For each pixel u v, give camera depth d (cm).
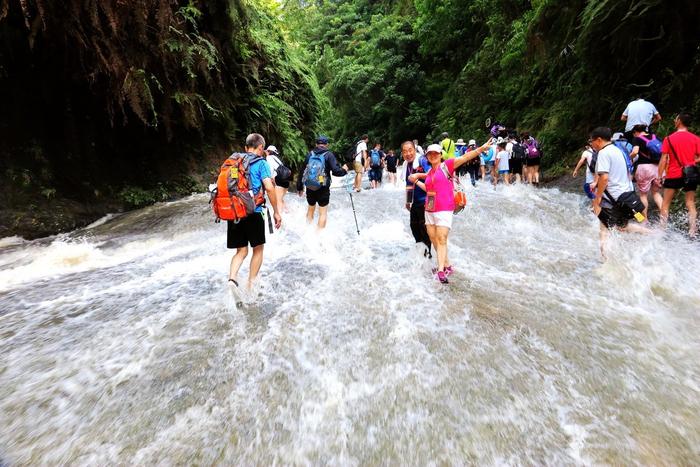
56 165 769
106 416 261
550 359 311
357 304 402
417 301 405
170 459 229
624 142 645
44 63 742
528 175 1152
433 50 2716
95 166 839
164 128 973
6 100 717
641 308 395
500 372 296
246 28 1078
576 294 428
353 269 499
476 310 384
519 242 622
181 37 830
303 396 277
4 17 623
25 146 730
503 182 1309
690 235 570
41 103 763
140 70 741
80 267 550
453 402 267
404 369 301
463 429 246
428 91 2811
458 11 2428
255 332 354
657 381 287
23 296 435
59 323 372
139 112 748
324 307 397
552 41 1226
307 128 1608
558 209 827
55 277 501
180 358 317
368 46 3138
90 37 692
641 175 639
